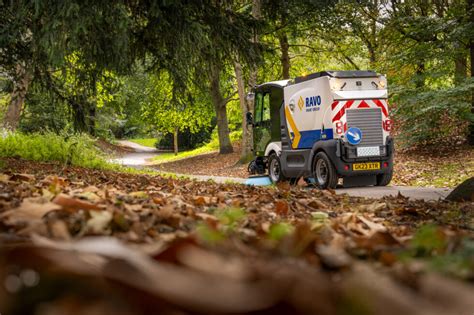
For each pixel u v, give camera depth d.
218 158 35.12
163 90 38.12
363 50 29.83
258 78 31.19
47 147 16.22
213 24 12.52
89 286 0.60
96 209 2.38
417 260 1.47
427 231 1.59
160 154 54.16
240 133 44.50
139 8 12.02
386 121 13.28
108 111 43.72
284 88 14.78
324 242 2.16
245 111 27.84
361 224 3.62
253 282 0.61
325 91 13.20
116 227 2.16
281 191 6.80
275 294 0.55
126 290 0.57
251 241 1.69
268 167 15.83
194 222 2.83
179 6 11.52
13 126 23.80
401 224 4.45
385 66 21.53
